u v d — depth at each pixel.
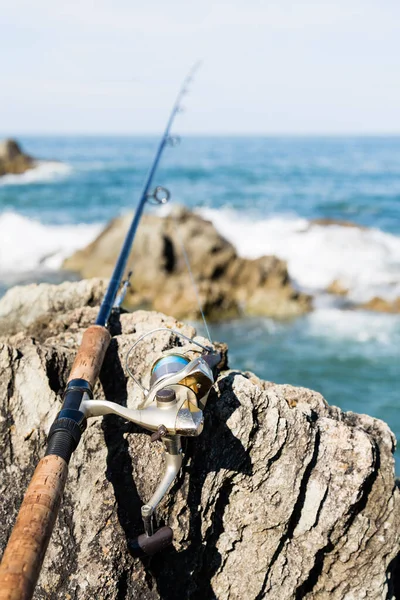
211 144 116.19
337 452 2.97
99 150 89.19
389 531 2.94
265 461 2.89
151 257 14.84
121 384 3.15
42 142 139.25
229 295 14.27
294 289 15.52
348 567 2.96
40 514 1.99
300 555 2.92
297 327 13.41
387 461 3.10
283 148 95.00
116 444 2.84
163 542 2.46
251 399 2.93
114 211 28.06
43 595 2.55
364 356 11.59
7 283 16.31
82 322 3.92
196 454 2.87
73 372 2.71
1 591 1.74
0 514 2.71
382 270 17.09
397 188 38.34
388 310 14.41
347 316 14.11
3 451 2.83
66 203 30.17
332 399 9.81
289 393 3.36
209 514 2.84
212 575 2.89
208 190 37.59
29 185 35.97
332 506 2.90
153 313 3.79
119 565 2.62
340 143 124.12
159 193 5.21
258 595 2.87
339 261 17.94
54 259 18.31
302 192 36.72
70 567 2.60
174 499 2.77
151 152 80.31
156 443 2.84
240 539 2.89
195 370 2.44
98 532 2.66
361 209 29.55
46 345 3.31
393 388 10.14
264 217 26.81
